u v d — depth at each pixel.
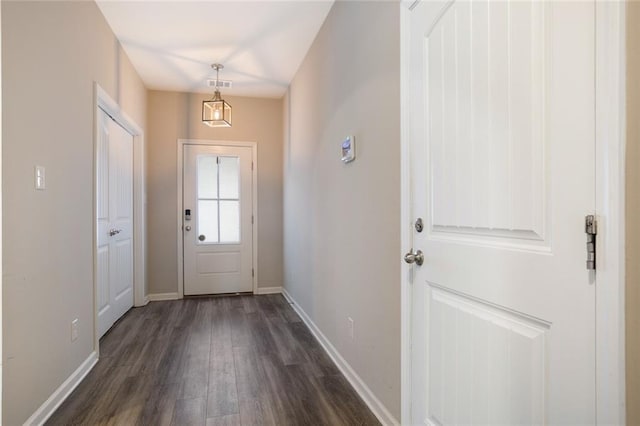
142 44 2.93
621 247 0.70
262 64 3.35
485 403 1.03
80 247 2.10
